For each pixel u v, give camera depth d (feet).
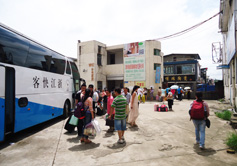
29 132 20.22
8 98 15.94
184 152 13.57
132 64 69.82
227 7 34.76
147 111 35.96
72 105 31.71
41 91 21.04
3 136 14.80
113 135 18.45
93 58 70.38
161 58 75.97
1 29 15.37
